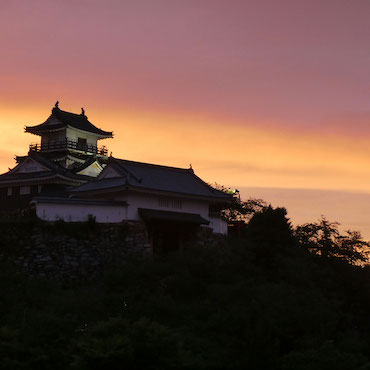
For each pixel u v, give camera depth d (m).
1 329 39.25
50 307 45.03
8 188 90.06
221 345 42.00
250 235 59.03
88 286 52.72
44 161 90.06
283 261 55.00
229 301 47.62
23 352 36.97
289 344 42.34
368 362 41.03
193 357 38.62
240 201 87.00
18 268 51.06
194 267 52.22
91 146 103.25
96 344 36.44
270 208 59.56
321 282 57.84
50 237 53.75
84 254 54.44
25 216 56.19
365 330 56.72
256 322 41.19
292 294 46.66
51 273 52.12
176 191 60.84
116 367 36.09
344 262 62.78
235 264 54.94
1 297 45.47
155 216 57.81
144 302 47.22
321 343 41.69
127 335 37.91
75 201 55.97
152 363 37.03
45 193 85.88
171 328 44.03
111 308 46.34
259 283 52.88
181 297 50.22
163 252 60.34
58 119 100.75
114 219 57.31
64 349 38.28
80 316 44.25
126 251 56.50
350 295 59.66
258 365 39.34
